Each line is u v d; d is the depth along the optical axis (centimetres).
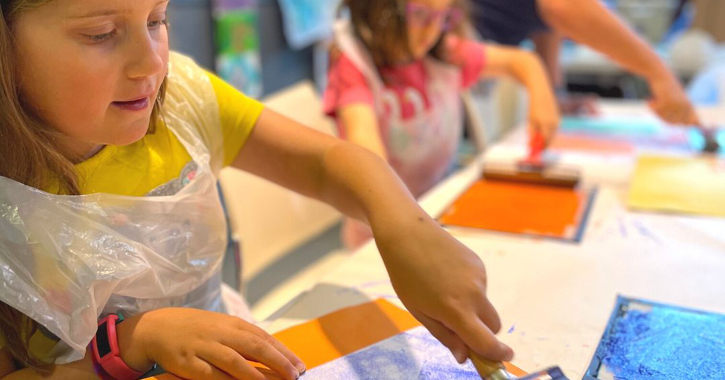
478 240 72
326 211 127
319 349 49
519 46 140
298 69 205
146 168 54
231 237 86
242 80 174
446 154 120
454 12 113
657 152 112
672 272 64
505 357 39
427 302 41
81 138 46
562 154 112
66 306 46
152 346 46
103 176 52
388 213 47
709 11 269
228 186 102
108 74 42
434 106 114
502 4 134
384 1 101
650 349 50
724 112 142
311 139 59
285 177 60
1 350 47
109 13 40
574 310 56
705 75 192
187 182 56
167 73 52
